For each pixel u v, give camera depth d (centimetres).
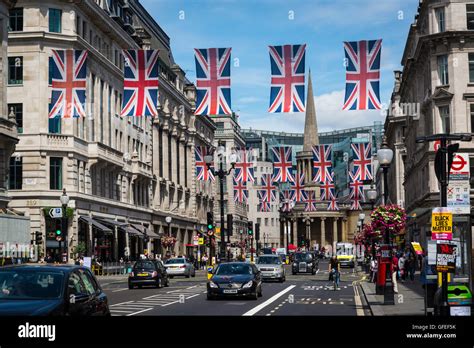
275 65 3328
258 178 17462
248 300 3162
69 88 4091
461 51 5612
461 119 5581
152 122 8944
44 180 5953
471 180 5462
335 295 3547
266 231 17750
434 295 1736
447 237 1691
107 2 7450
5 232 4344
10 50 5994
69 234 5997
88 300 1380
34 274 1340
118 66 7506
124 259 7350
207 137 12344
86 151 6431
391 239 5169
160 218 9025
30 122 5966
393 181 10569
